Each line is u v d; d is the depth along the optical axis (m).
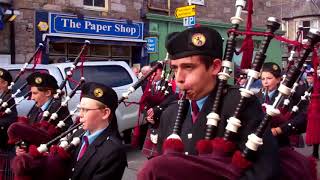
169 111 2.09
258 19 18.58
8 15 11.00
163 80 5.84
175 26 14.93
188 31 1.79
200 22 15.97
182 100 1.92
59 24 12.14
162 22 14.65
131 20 13.86
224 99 1.79
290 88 1.65
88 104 2.60
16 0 11.36
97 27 12.97
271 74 3.99
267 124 1.59
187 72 1.80
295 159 1.93
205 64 1.79
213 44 1.79
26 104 6.23
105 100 2.62
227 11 16.83
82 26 12.62
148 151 4.80
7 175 3.78
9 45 11.32
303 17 23.45
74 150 2.66
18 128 3.02
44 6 11.95
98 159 2.49
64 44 12.40
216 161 1.57
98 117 2.61
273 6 19.16
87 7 12.90
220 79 1.80
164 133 2.06
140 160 6.73
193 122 1.88
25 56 11.57
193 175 1.50
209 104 1.84
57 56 12.28
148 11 14.38
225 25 16.59
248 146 1.57
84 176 2.49
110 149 2.51
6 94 4.27
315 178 2.02
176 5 15.12
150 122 4.85
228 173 1.53
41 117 3.58
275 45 18.33
